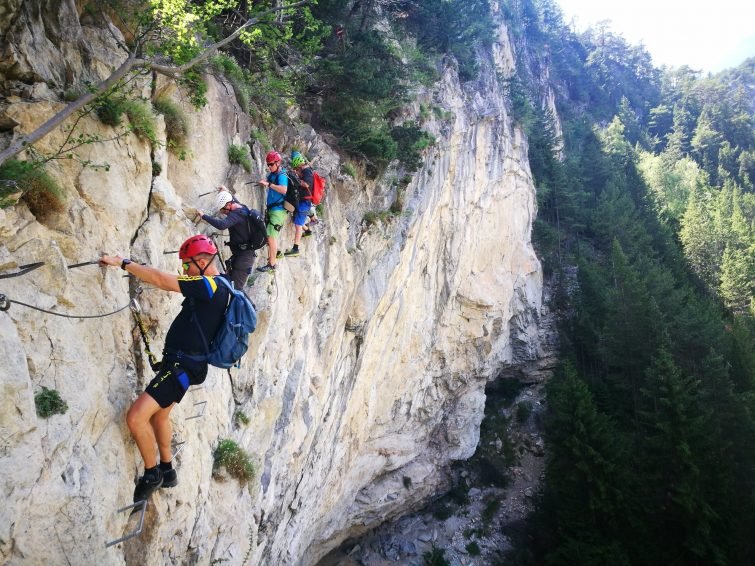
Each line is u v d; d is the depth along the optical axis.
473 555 32.38
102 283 5.81
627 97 105.06
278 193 9.30
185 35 6.43
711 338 36.56
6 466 4.07
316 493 18.92
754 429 29.50
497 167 37.53
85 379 5.16
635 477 30.34
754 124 107.56
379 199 18.91
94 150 6.12
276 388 11.69
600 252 55.12
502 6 61.38
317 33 14.77
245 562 10.02
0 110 5.32
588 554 28.94
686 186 78.94
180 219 7.75
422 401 31.52
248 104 11.04
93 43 6.76
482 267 37.41
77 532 4.65
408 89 20.14
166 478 5.31
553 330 46.47
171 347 4.93
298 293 12.66
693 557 28.02
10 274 4.32
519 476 37.94
